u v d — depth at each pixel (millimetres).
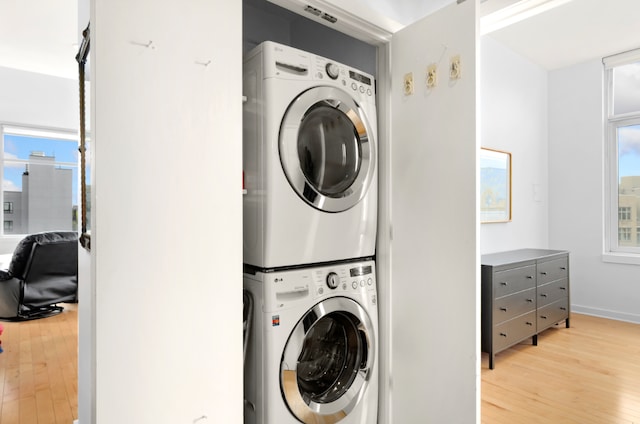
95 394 968
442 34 1540
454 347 1502
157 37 1046
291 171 1433
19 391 2418
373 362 1736
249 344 1469
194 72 1114
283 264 1450
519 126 4070
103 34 962
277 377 1398
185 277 1104
